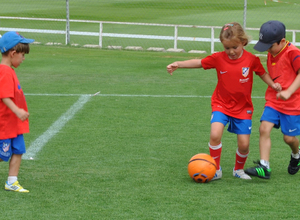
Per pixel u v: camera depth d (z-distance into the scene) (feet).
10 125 17.06
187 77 49.39
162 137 26.50
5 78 16.61
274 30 18.79
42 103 35.63
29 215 15.25
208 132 27.81
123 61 60.23
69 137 26.17
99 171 20.24
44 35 94.99
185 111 33.63
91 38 91.91
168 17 138.62
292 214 15.61
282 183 19.08
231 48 18.57
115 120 30.50
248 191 17.94
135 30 108.88
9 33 17.25
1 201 16.49
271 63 19.62
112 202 16.49
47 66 55.01
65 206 16.07
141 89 42.14
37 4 161.17
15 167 17.66
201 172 18.60
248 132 19.40
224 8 150.82
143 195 17.28
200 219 15.06
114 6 163.43
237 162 19.83
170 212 15.61
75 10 149.48
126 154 23.04
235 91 19.12
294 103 19.40
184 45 84.69
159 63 58.95
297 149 20.01
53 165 21.06
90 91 40.81
